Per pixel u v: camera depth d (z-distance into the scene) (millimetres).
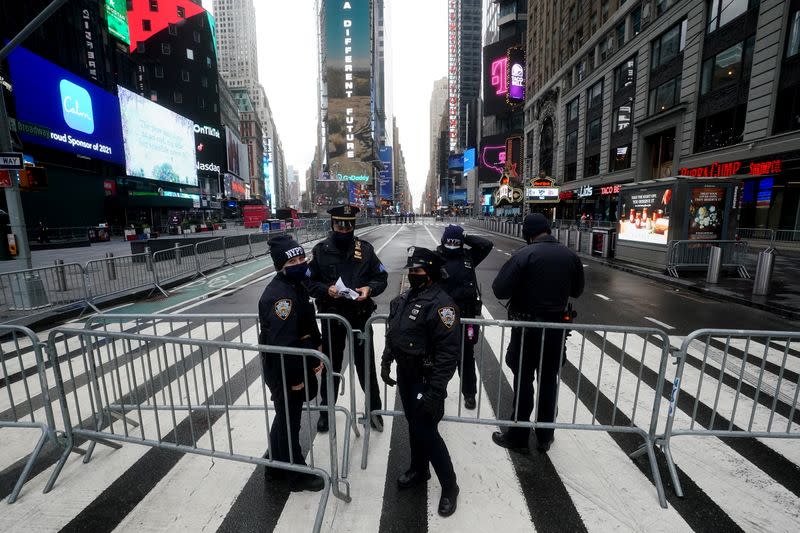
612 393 4668
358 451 3605
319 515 2664
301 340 3051
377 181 132125
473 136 117000
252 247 19594
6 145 8883
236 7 174125
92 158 35844
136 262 10711
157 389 4828
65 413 3326
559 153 48250
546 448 3533
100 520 2809
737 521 2752
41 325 7617
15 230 8195
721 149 22594
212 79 77250
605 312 8211
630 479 3193
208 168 76125
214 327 7402
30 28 7973
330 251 3879
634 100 31875
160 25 70750
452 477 2787
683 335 6754
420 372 2746
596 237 16953
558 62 48031
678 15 26234
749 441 3713
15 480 3268
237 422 4062
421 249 2689
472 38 151750
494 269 14195
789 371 5270
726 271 11953
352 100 101688
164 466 3404
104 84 42625
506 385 4934
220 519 2797
